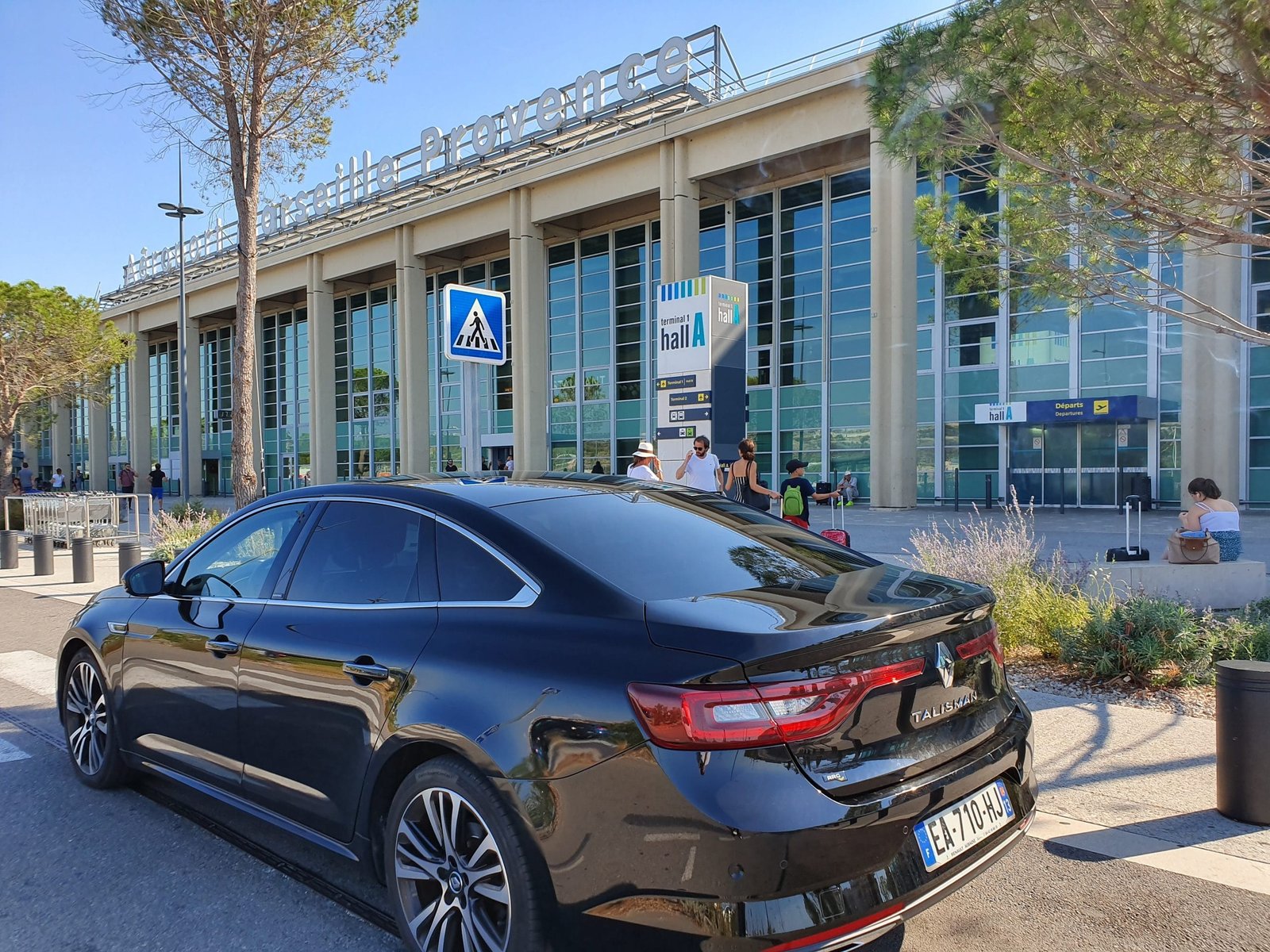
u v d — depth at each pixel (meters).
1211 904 3.18
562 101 30.09
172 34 12.42
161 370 55.16
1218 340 20.59
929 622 2.53
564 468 34.03
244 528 3.92
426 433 35.97
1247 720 3.79
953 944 2.96
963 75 6.98
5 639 8.73
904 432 24.22
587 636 2.52
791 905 2.12
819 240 27.53
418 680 2.77
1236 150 6.60
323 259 39.75
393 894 2.80
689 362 15.59
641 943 2.22
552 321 34.38
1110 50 6.29
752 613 2.48
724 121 25.72
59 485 49.22
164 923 3.17
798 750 2.20
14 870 3.61
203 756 3.69
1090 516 21.66
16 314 24.23
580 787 2.34
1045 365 24.77
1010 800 2.73
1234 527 8.43
